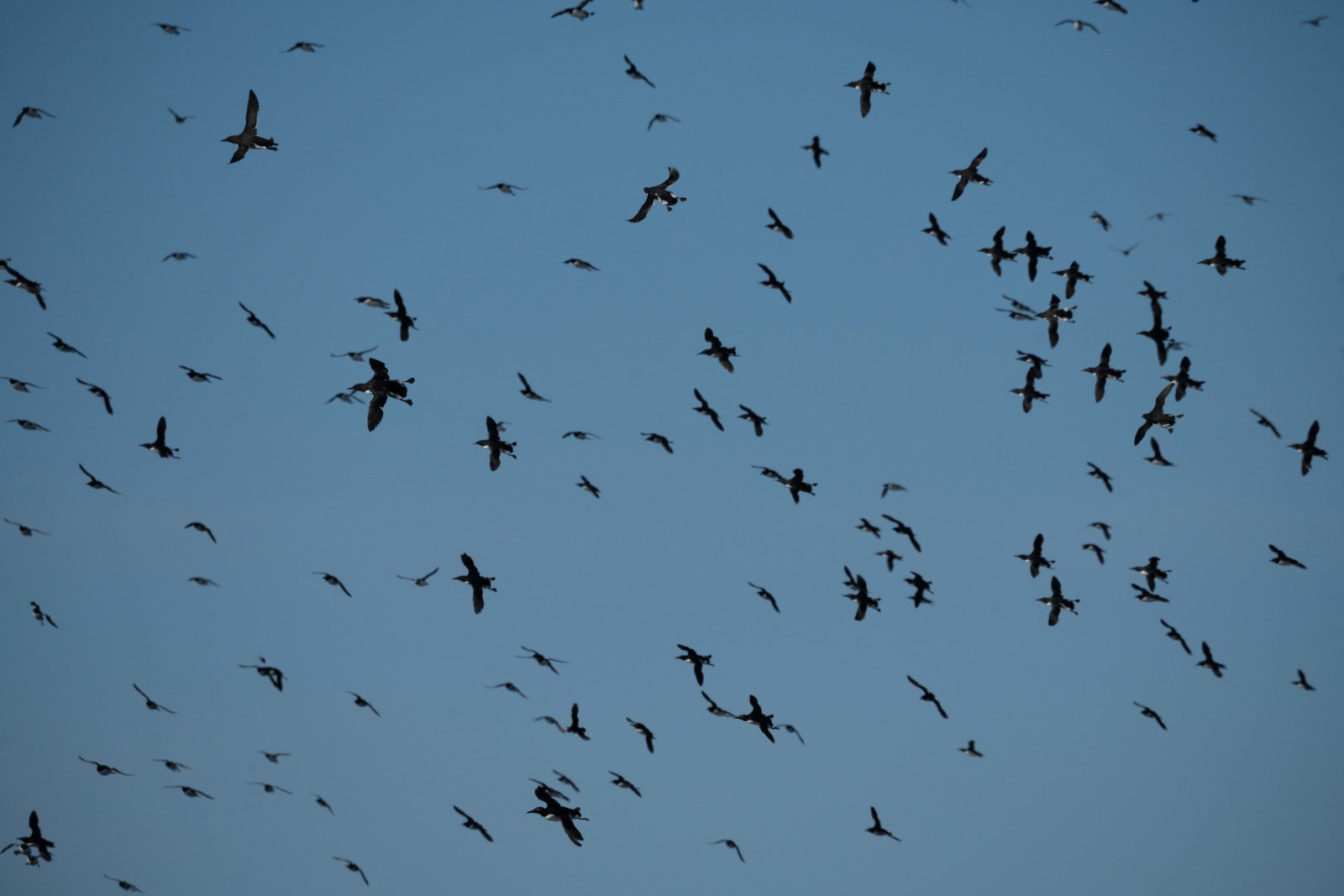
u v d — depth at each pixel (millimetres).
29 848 76000
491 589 65312
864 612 85750
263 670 85562
